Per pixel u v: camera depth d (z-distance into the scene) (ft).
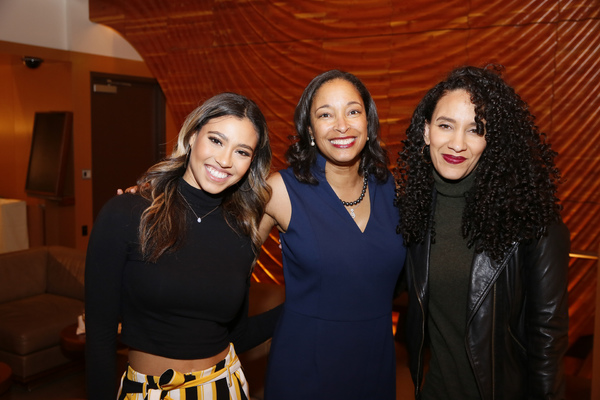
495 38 13.64
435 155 4.94
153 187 5.01
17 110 21.94
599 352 7.01
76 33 20.08
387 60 15.15
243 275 5.25
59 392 11.64
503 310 4.84
